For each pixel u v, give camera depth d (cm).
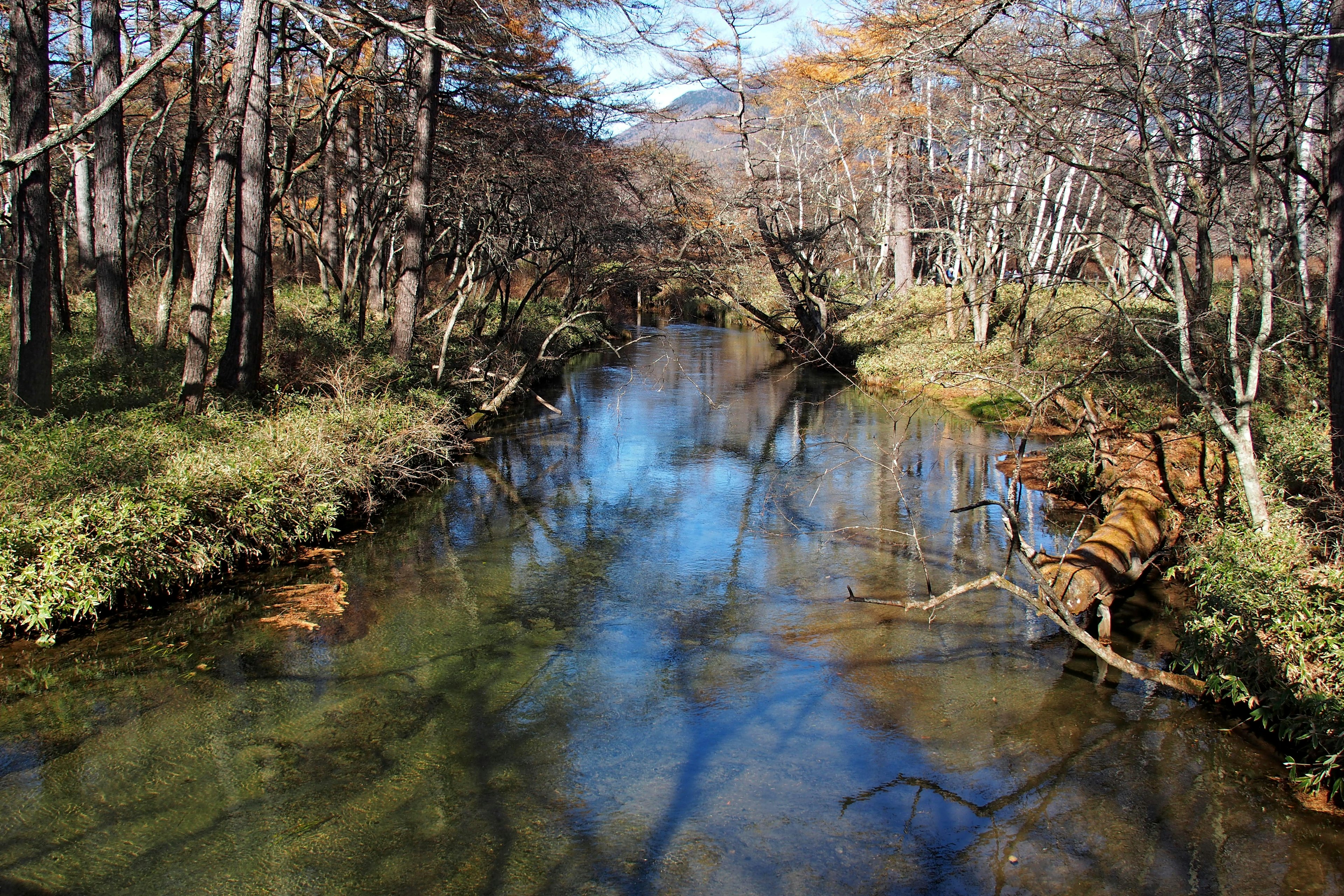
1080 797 533
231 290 1911
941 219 2488
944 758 577
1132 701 647
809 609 833
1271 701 575
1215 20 830
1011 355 1795
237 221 1180
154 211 2438
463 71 1653
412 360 1645
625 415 1852
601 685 680
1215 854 478
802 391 2173
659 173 2278
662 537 1058
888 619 806
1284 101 892
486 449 1522
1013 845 489
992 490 1227
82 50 1747
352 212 2281
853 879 462
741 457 1473
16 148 963
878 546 1011
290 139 1586
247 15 1080
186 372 1077
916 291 2745
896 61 965
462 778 554
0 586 693
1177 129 931
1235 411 796
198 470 873
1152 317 1527
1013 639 759
